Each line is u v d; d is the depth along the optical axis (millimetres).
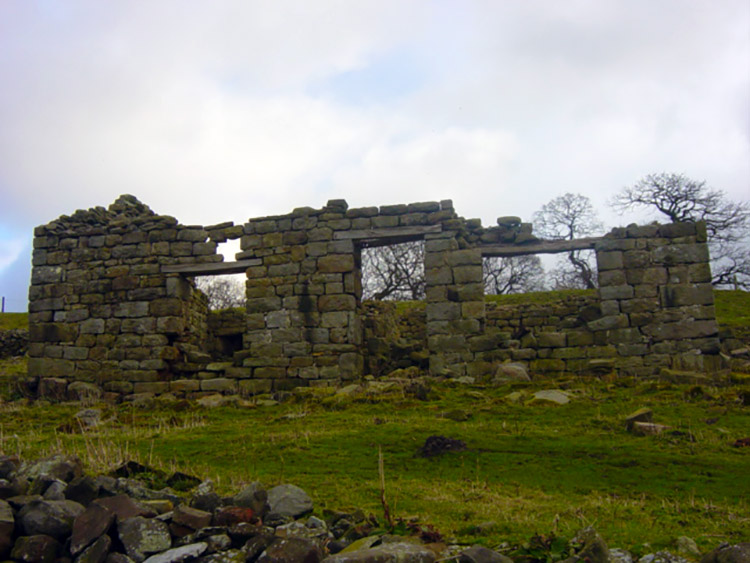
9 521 6137
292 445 11445
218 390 20062
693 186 43375
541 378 18141
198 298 23406
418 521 7059
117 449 10930
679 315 18484
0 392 20984
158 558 5801
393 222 19859
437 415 13727
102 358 20938
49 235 22047
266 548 5727
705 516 7430
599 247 19109
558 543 5852
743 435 11156
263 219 20734
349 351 19516
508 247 19516
